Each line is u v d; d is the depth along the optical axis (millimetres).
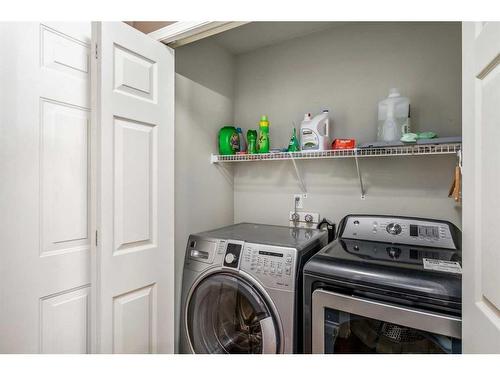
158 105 1475
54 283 1182
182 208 1883
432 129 1665
